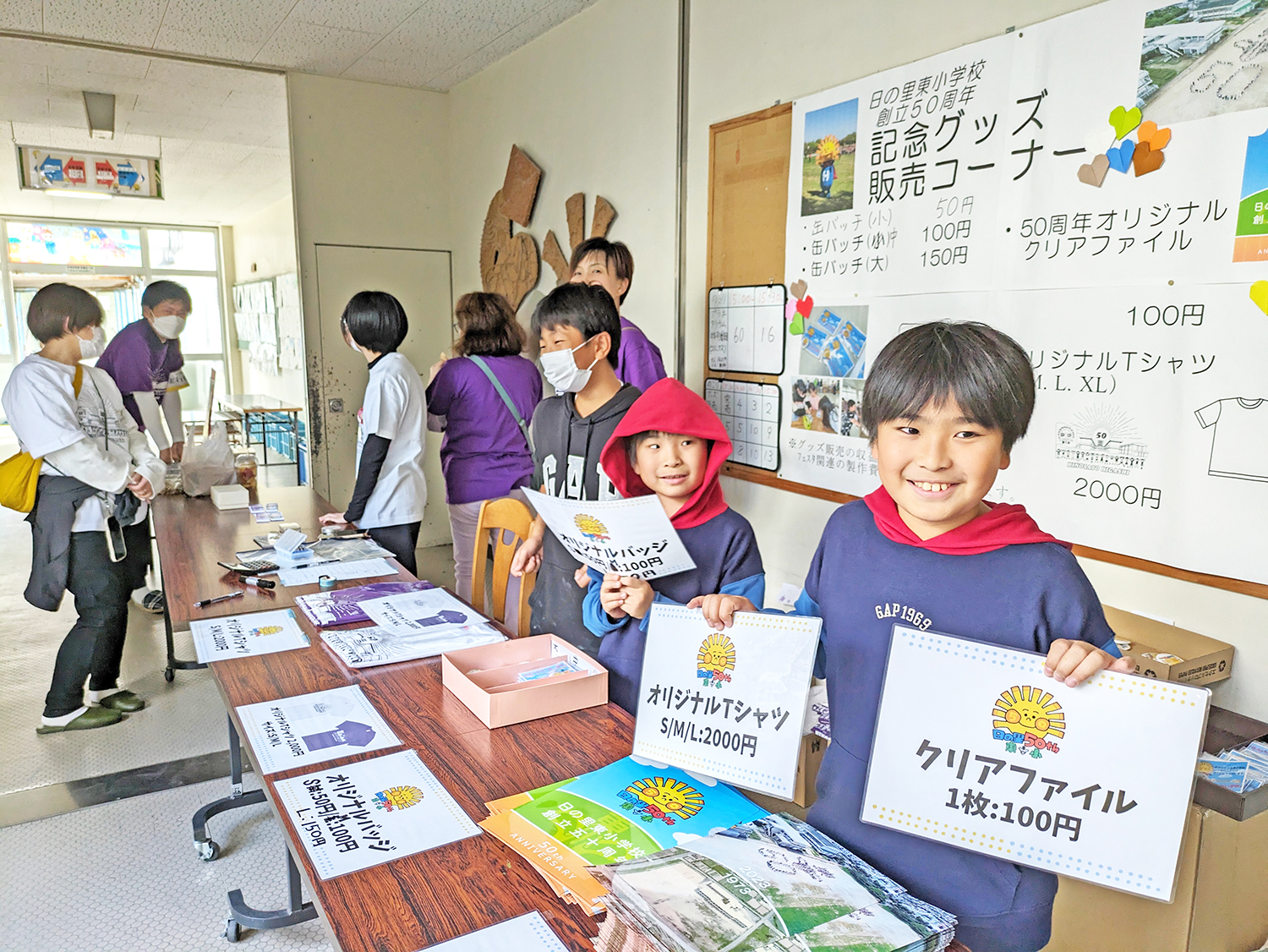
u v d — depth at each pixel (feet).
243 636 5.53
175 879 6.71
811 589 3.68
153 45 13.17
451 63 14.26
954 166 6.84
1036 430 6.40
